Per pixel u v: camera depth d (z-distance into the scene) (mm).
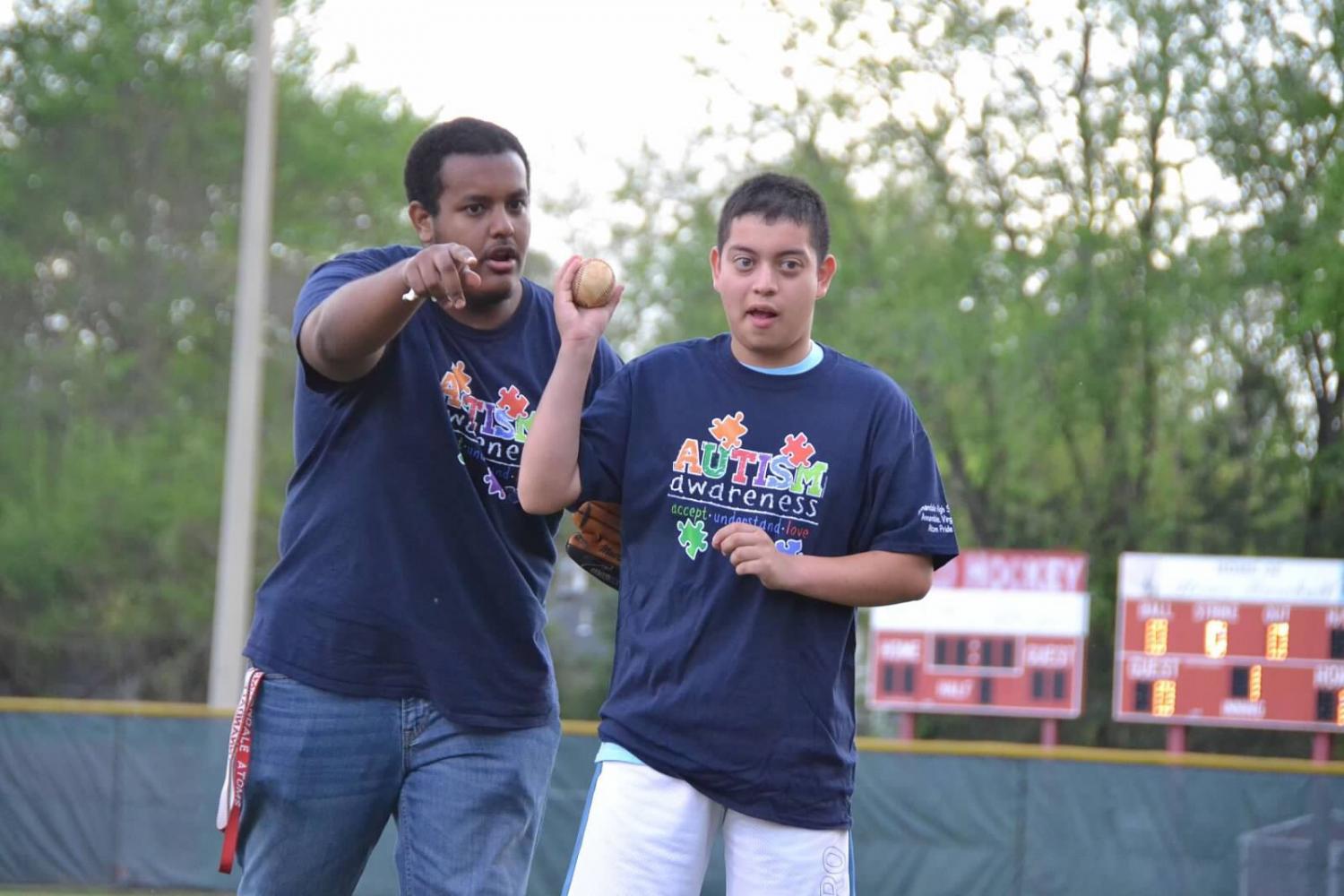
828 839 6180
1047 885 20234
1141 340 43375
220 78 57969
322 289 6621
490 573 6785
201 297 58531
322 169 57750
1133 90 42969
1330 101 41562
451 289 5902
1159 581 31328
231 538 26859
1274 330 42875
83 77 57000
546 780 7168
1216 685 30828
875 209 45812
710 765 6023
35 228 57625
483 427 6812
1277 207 42375
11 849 20859
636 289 49344
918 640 33281
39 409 57438
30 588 57219
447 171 6711
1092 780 20234
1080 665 32312
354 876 7074
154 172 58250
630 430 6332
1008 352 43719
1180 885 19828
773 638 6059
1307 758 42594
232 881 20766
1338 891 19375
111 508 57000
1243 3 41844
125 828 20812
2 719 21016
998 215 44750
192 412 58531
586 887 6105
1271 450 43844
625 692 6203
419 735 6820
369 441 6691
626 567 6336
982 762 20594
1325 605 30469
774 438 6219
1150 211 43375
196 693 58188
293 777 6723
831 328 45375
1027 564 32781
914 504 6184
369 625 6684
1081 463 45625
